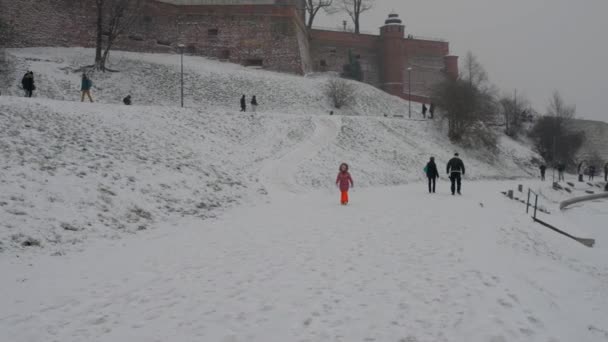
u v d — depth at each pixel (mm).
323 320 5785
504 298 6477
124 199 13406
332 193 21859
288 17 55750
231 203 16703
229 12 55438
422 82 69625
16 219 10195
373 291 6863
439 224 12648
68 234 10477
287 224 12945
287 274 7844
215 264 8656
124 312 6254
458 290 6820
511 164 48094
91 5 48875
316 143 30969
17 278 7785
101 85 40938
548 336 5332
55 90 36656
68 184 12781
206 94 44781
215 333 5457
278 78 51219
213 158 22094
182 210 14406
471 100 46000
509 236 11898
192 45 54625
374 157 32406
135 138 19844
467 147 45844
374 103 53125
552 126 62312
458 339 5168
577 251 13938
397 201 18562
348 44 66688
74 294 7043
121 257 9344
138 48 51438
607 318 6805
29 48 43969
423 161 36281
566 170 62000
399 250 9477
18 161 13016
